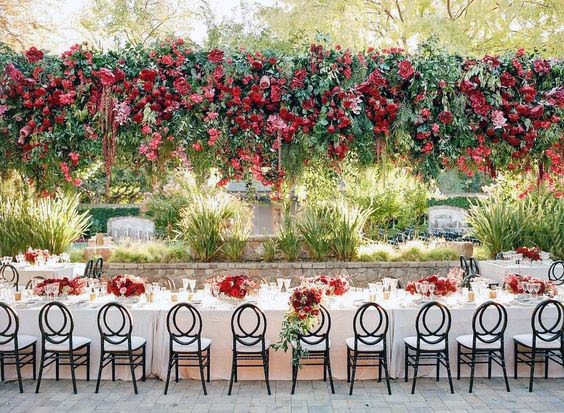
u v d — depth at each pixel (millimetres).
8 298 5793
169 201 12469
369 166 4602
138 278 5871
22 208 9398
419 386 5191
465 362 5164
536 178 4984
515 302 5617
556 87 4492
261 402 4770
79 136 4406
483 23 12391
